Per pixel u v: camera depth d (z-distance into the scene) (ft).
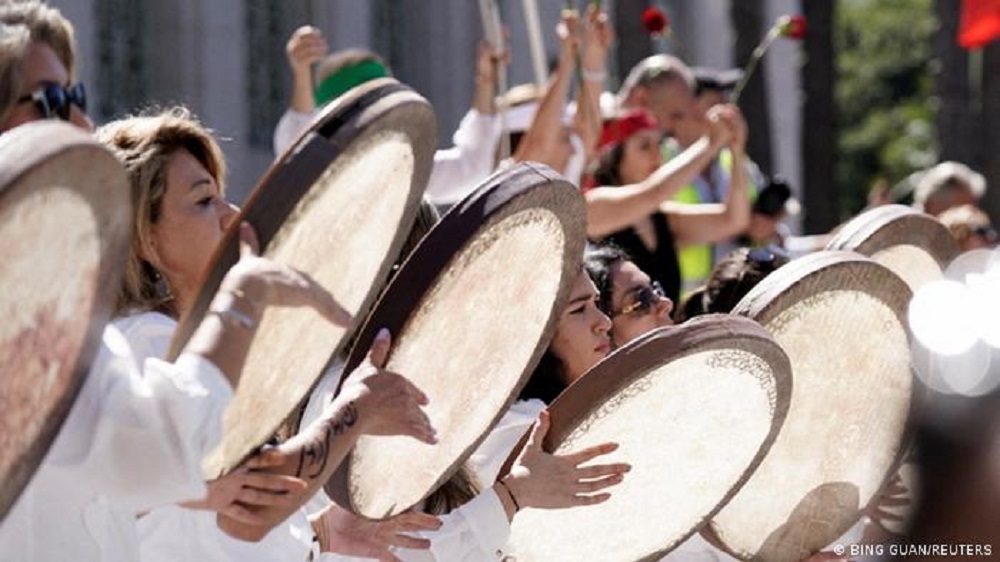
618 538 31.01
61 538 23.36
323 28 107.14
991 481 13.29
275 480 24.14
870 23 263.49
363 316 25.80
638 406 29.43
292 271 22.67
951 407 13.47
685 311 40.14
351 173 23.77
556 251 27.30
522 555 30.50
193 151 27.63
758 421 30.71
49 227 19.89
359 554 28.40
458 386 27.12
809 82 114.62
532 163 26.55
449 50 115.55
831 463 33.60
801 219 114.42
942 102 115.14
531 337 27.91
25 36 24.35
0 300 19.75
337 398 24.90
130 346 26.18
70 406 21.11
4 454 20.48
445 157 48.44
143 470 21.71
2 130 24.32
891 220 37.68
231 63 99.81
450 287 25.82
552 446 29.25
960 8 115.03
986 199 112.78
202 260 27.22
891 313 33.04
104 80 94.32
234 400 23.15
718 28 141.69
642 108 56.08
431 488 27.86
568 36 48.62
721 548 33.42
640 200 48.47
